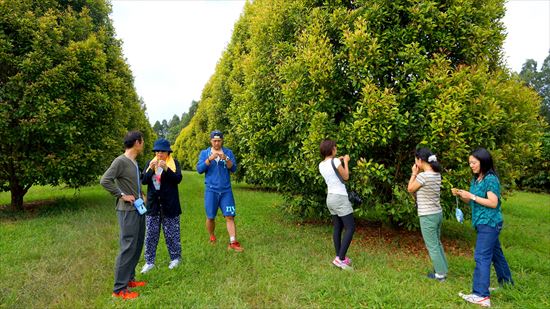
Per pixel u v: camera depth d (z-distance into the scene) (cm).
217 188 542
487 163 369
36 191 1280
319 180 561
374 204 585
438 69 508
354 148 539
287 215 793
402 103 523
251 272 437
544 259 509
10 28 734
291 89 575
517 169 604
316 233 651
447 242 617
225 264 462
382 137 515
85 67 800
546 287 395
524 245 606
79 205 934
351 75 551
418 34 546
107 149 895
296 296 363
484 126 484
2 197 1182
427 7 523
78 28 834
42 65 735
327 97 553
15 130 730
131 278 392
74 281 396
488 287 351
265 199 1091
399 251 548
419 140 537
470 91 493
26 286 384
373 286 383
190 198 1109
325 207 659
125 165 375
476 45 539
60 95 761
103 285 389
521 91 574
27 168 753
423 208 411
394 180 567
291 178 673
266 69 677
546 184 1723
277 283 395
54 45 766
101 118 855
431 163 409
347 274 422
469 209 570
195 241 572
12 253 500
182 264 457
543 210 1011
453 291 380
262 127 681
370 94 507
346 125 548
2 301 347
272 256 491
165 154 441
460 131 492
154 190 440
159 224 447
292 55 643
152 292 377
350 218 452
